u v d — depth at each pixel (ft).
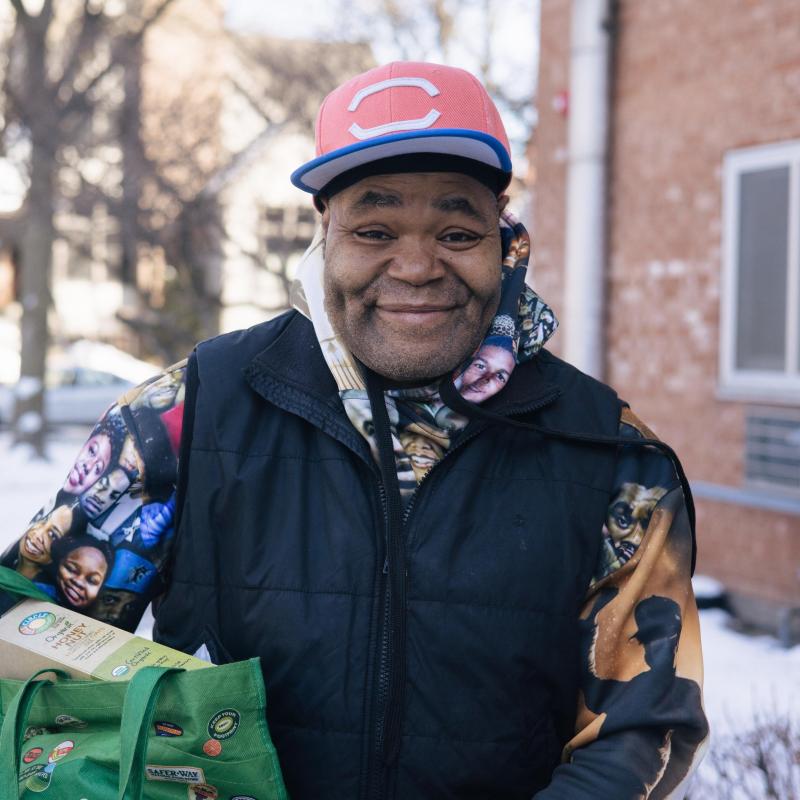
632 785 4.52
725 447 19.57
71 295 79.20
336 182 4.86
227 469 4.97
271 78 46.93
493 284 4.91
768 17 18.44
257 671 4.51
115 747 4.55
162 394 5.21
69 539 5.13
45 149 40.50
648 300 20.88
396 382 5.03
